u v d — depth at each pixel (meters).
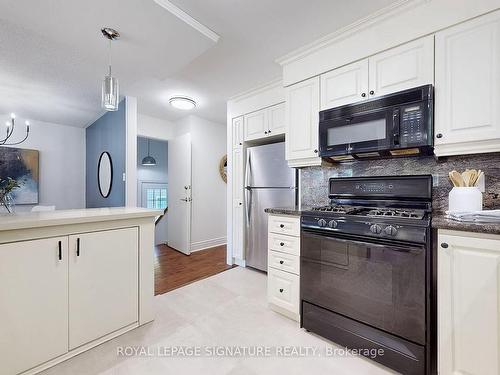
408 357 1.34
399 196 1.90
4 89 3.02
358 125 1.85
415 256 1.32
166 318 1.97
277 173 2.88
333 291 1.66
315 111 2.16
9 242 1.28
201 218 4.35
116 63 2.17
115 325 1.71
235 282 2.74
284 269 1.98
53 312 1.43
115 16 1.56
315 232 1.75
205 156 4.42
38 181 4.32
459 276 1.21
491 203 1.57
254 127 3.11
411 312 1.34
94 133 4.44
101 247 1.63
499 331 1.11
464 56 1.46
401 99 1.65
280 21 1.80
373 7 1.67
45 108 3.72
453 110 1.49
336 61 2.01
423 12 1.59
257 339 1.70
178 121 4.50
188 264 3.45
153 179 7.39
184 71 2.61
